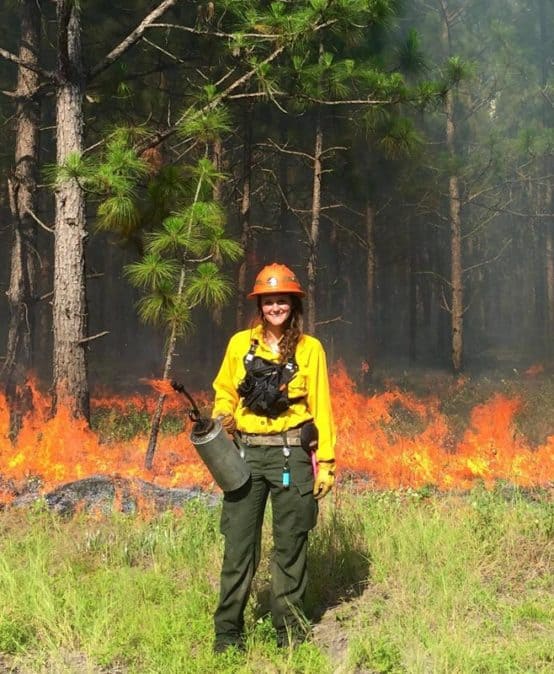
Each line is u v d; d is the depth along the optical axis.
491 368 25.42
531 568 5.09
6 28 16.20
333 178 17.98
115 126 9.72
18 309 12.33
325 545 5.31
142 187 8.80
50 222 22.72
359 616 4.40
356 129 15.55
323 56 10.41
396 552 5.25
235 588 4.06
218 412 4.21
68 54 9.20
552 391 16.16
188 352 25.88
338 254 24.69
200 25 9.93
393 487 7.59
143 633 4.16
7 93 12.42
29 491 7.22
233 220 20.88
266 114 18.16
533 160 21.33
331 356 23.92
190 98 10.16
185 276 8.19
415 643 3.96
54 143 19.55
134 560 5.44
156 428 8.14
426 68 11.66
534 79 23.17
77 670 3.81
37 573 4.80
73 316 9.17
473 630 4.12
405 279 36.56
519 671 3.68
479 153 21.27
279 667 3.85
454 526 5.67
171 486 7.59
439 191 21.53
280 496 4.09
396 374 23.44
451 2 23.11
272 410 4.08
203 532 5.77
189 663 3.84
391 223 26.16
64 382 9.10
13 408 11.93
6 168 15.70
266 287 4.14
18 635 4.09
